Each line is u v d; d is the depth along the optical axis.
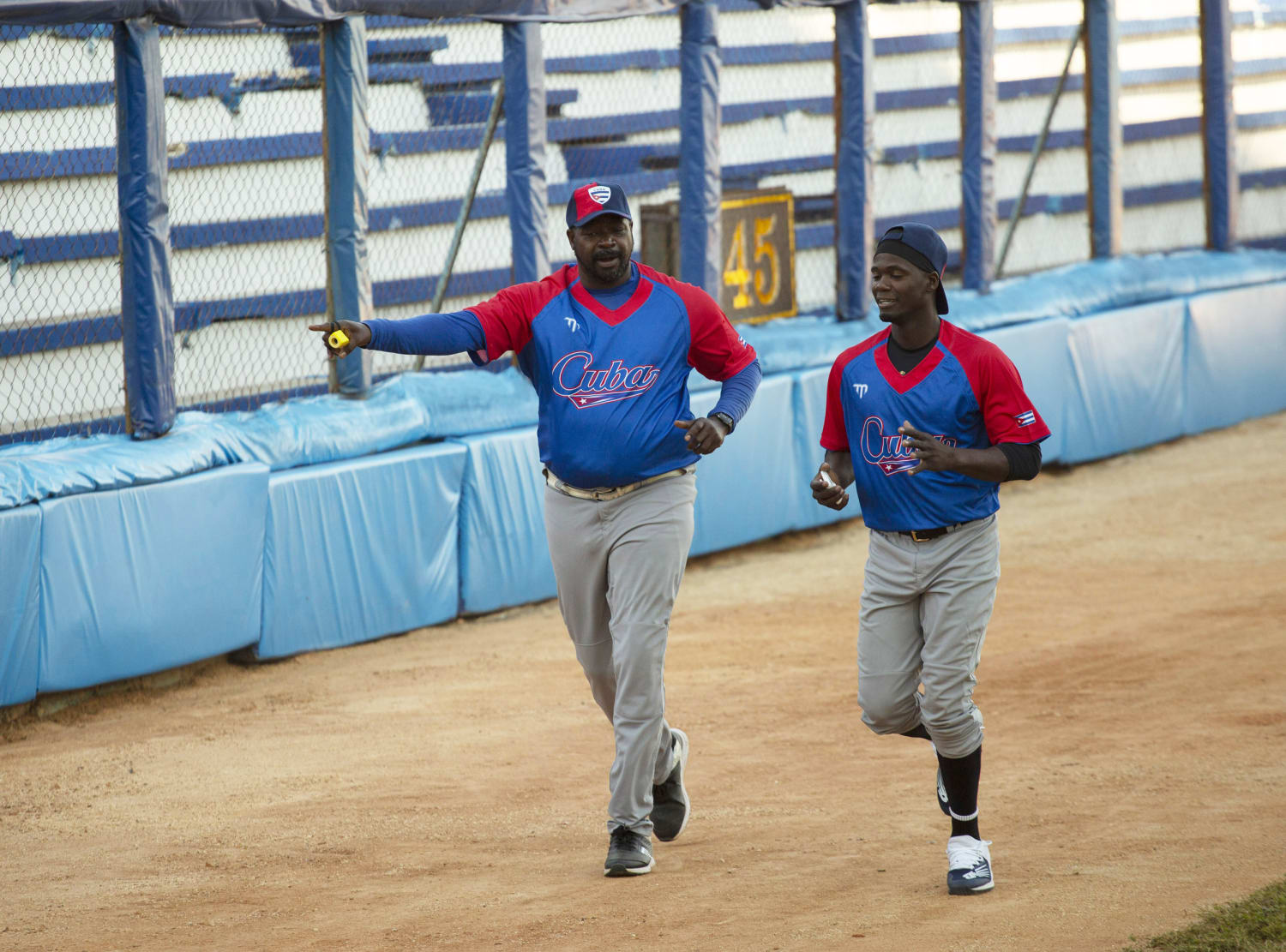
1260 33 61.16
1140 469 47.94
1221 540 37.88
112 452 27.92
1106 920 14.52
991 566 15.97
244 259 36.94
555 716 25.89
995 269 52.03
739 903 16.08
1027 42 56.78
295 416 31.59
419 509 32.56
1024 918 14.80
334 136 31.98
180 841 19.78
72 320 33.41
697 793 21.30
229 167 36.59
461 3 32.41
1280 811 18.52
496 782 22.19
